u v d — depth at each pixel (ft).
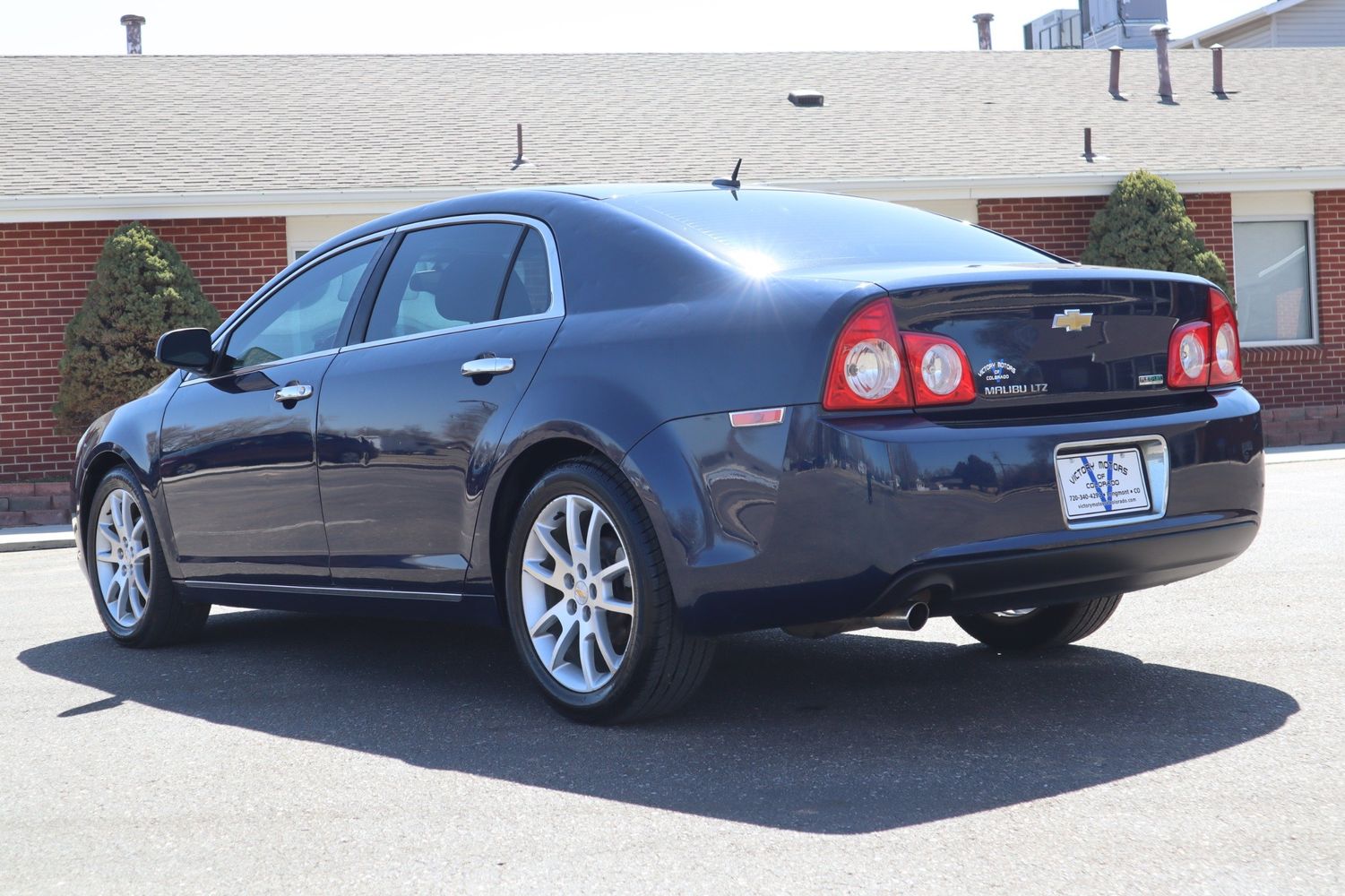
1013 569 11.00
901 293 10.85
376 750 12.05
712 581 11.26
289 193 42.32
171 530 16.89
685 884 8.52
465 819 10.02
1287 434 47.29
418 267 14.51
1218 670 13.83
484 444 12.84
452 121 51.16
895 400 10.79
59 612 21.48
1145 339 11.95
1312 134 52.80
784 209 13.78
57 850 9.73
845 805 9.95
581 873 8.81
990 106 55.77
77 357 39.70
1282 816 9.36
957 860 8.74
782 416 10.91
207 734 12.91
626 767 11.13
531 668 12.78
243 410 15.71
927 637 16.42
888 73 59.62
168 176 43.55
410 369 13.78
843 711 12.75
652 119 52.49
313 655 16.71
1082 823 9.37
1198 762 10.68
